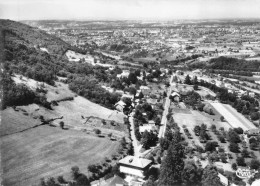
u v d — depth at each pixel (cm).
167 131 17825
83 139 15950
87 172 13050
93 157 14338
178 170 12106
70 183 11988
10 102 16512
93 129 17700
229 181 13362
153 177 13012
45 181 11938
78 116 19100
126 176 13338
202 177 12594
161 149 16075
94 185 12350
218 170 14000
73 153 14375
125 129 18875
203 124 19338
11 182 11525
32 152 13625
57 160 13525
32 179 11956
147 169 13812
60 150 14388
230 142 17900
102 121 18988
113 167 13525
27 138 14662
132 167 13650
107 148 15462
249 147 17412
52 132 15975
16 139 14288
